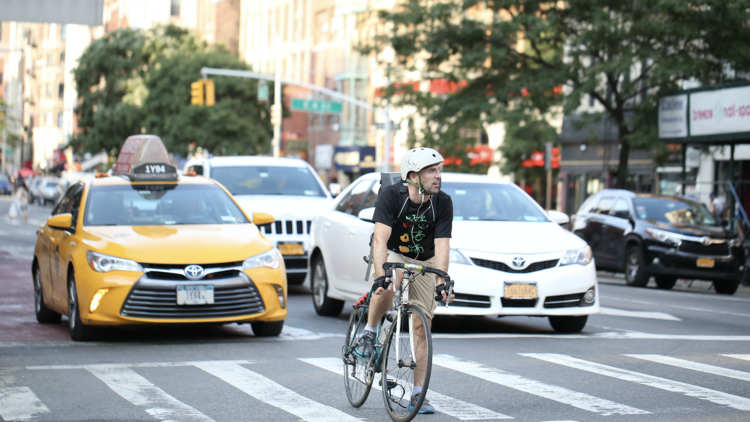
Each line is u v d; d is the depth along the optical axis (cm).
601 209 2727
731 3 3056
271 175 2123
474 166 5312
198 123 6919
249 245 1278
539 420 805
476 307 1310
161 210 1374
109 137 7694
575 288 1331
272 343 1249
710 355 1172
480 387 949
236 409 846
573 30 3391
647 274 2473
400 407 776
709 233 2422
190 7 11750
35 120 14938
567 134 5378
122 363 1083
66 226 1316
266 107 7238
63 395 903
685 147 3117
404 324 787
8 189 11588
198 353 1159
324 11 7806
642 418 816
